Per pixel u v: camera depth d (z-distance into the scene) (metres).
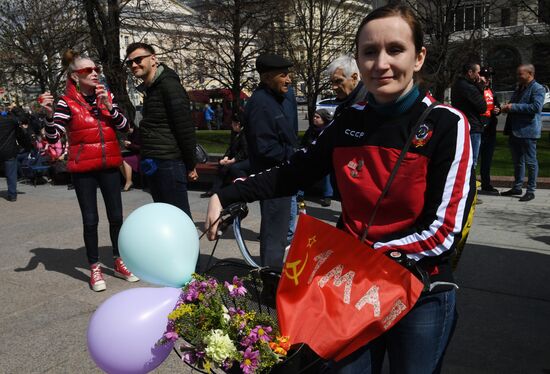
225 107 28.20
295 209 5.44
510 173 9.01
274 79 4.04
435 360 1.76
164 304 1.83
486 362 3.08
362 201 1.72
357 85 4.28
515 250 5.02
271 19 13.77
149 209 1.95
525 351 3.19
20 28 15.90
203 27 14.53
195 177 4.37
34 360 3.21
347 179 1.75
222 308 1.62
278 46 14.44
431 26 11.45
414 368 1.75
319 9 13.98
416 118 1.65
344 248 1.65
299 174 1.96
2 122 8.52
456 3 11.62
